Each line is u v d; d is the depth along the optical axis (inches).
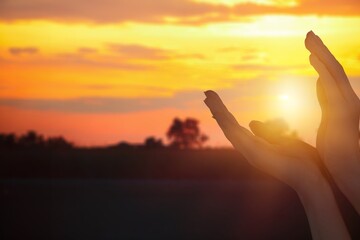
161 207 612.7
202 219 518.3
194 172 945.5
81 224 510.0
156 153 1013.8
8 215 561.6
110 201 676.1
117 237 442.9
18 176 995.9
